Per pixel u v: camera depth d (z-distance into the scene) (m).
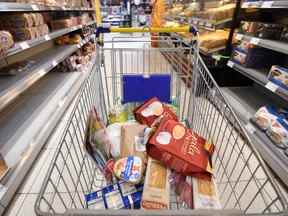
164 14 6.20
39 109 2.16
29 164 1.62
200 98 1.40
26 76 1.87
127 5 10.68
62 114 2.39
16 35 1.83
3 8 1.43
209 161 0.88
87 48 4.46
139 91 1.46
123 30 1.27
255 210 1.19
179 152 0.85
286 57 2.06
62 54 2.86
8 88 1.59
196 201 0.75
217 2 2.83
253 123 1.80
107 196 0.78
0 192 1.31
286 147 1.48
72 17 3.76
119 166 0.86
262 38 1.84
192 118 1.52
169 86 1.46
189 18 3.68
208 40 2.50
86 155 0.93
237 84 2.63
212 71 2.56
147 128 1.12
